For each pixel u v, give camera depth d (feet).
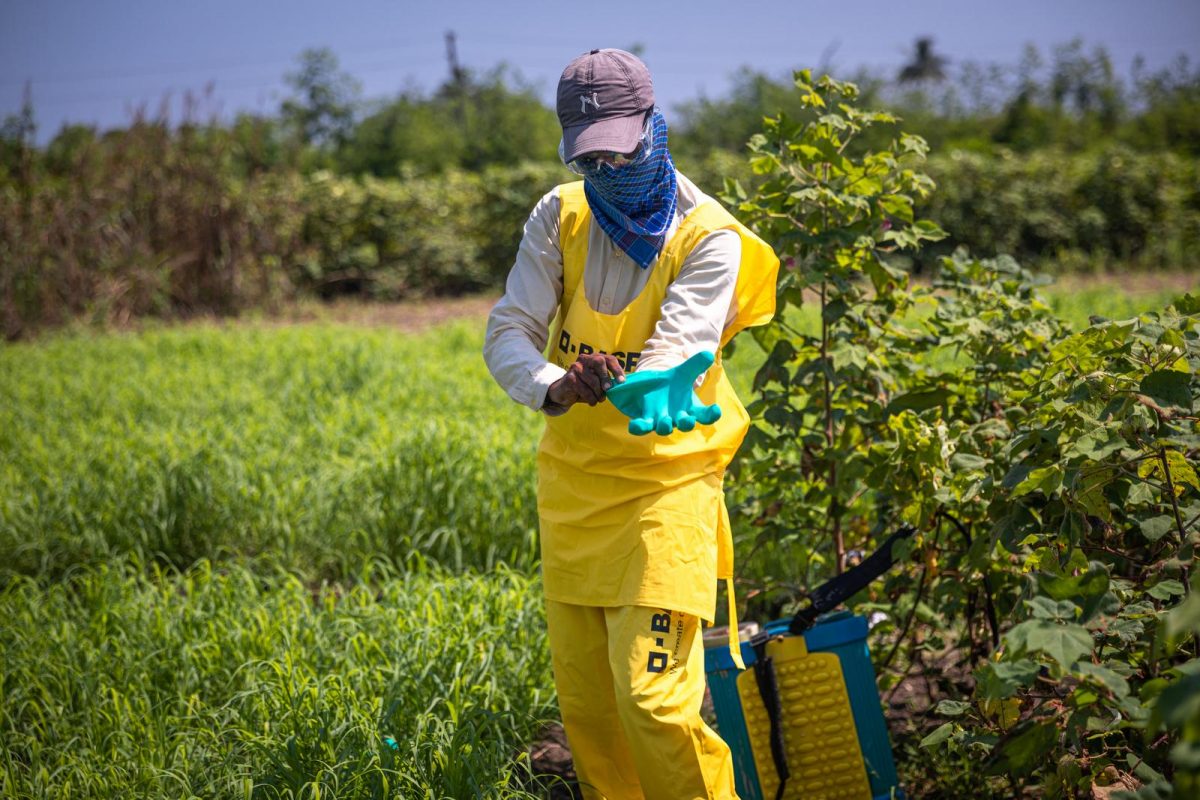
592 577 8.14
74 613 14.56
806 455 11.43
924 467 9.33
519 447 19.81
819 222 10.83
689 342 7.55
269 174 59.57
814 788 8.96
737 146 97.04
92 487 18.58
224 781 9.73
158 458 19.65
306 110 114.93
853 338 11.25
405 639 12.16
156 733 10.83
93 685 11.97
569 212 8.39
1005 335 10.72
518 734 11.18
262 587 16.29
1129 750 7.48
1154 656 6.93
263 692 11.12
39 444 21.85
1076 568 7.83
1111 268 63.67
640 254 8.01
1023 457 8.84
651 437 7.89
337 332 42.37
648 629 7.80
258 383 30.14
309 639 12.90
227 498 18.28
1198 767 4.14
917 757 10.27
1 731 11.28
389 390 27.89
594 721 8.71
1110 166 63.16
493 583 14.58
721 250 7.89
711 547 8.06
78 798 9.83
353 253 63.62
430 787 9.34
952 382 11.05
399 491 18.34
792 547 11.78
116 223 52.65
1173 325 8.03
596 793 8.89
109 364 34.94
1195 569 7.17
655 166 7.91
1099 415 7.77
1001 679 6.10
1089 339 8.35
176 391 29.14
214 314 55.57
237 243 56.13
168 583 15.85
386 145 106.32
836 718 8.94
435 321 53.01
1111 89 119.34
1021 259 63.16
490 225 66.54
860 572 9.12
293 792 9.43
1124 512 8.27
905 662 11.98
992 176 62.85
